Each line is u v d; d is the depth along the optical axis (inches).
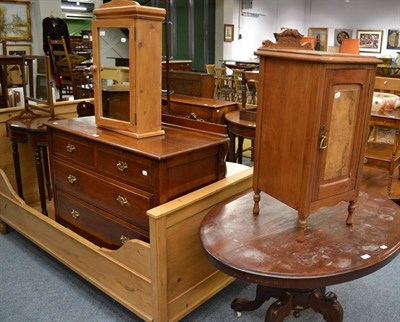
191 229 70.6
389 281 91.0
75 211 90.7
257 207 62.4
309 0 546.0
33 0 297.6
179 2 404.8
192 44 424.8
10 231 115.4
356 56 49.9
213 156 77.1
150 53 74.9
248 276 47.9
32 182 122.0
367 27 504.7
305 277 46.6
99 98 83.4
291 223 59.9
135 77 74.1
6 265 97.6
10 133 103.4
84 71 233.6
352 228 57.8
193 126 85.3
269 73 54.2
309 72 48.3
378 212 63.2
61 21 282.4
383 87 141.7
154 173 68.2
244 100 146.1
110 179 77.8
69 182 89.4
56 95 254.2
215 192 72.8
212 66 329.7
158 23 75.1
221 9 425.4
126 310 81.0
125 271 73.6
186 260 71.5
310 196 52.0
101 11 77.5
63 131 86.2
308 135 49.8
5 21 287.1
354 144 54.1
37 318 78.5
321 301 65.2
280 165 55.2
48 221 92.4
